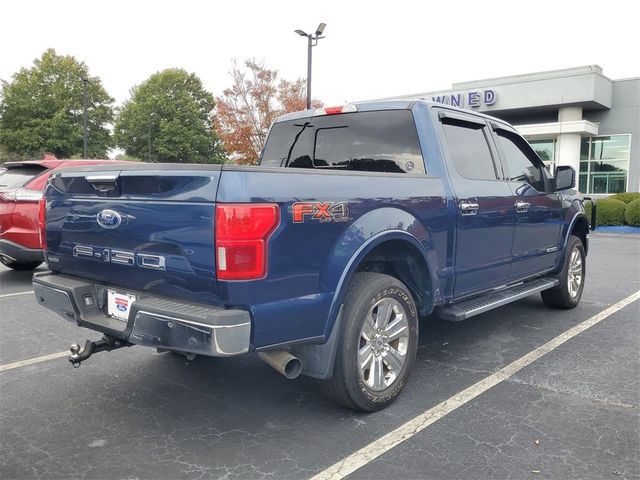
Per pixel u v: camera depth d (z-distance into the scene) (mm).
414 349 3775
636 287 7828
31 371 4355
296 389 3979
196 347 2736
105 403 3738
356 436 3236
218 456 3016
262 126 25328
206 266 2762
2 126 49594
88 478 2795
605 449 3064
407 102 4293
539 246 5445
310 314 3037
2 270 9008
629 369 4344
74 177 3506
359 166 4480
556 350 4836
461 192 4191
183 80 59094
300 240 2951
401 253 3789
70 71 51906
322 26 20562
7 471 2859
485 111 26234
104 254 3326
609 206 19547
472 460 2953
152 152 58094
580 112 24625
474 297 4703
